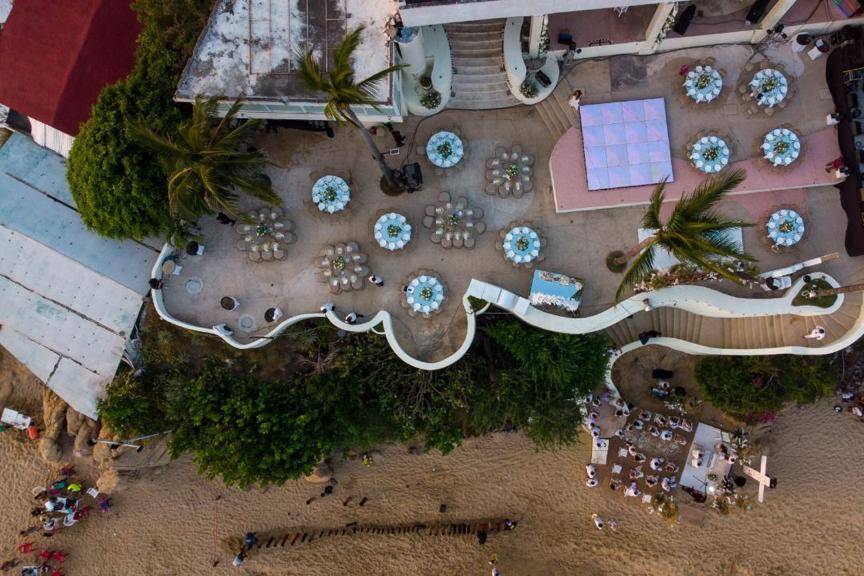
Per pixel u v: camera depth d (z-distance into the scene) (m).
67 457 30.27
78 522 31.16
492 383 24.83
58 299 26.73
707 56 23.94
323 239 24.77
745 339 25.64
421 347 24.11
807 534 29.78
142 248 26.48
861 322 23.42
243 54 21.08
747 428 29.58
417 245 24.56
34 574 30.83
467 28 23.67
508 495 31.11
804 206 24.08
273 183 24.98
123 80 23.70
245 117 22.39
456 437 26.42
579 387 25.22
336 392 24.58
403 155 24.88
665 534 30.33
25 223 26.75
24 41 24.56
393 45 20.67
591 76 24.11
